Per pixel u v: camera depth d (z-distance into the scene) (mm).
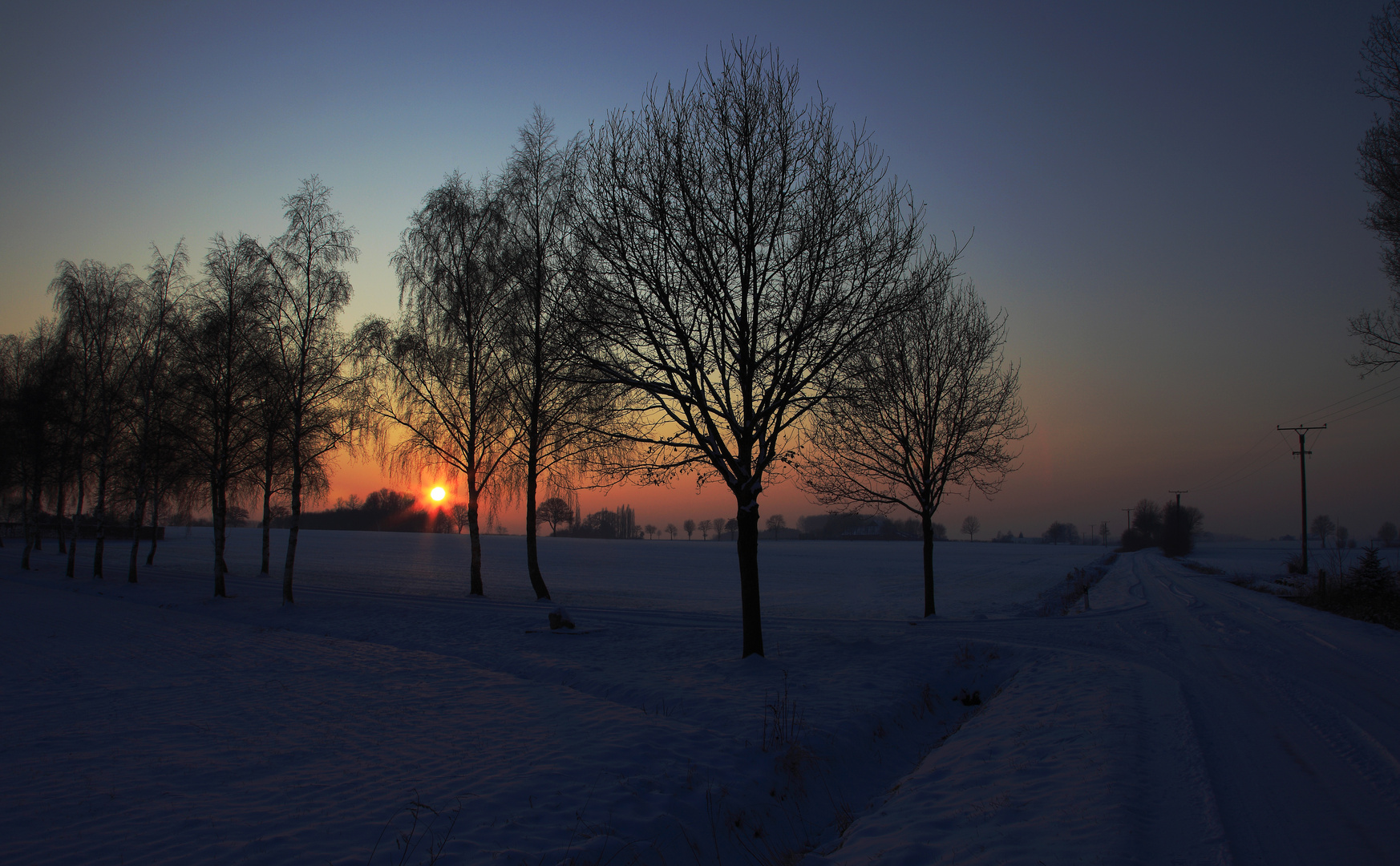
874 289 13430
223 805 6520
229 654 15164
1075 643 16844
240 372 24844
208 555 59719
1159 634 18406
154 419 27453
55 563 44812
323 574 40531
